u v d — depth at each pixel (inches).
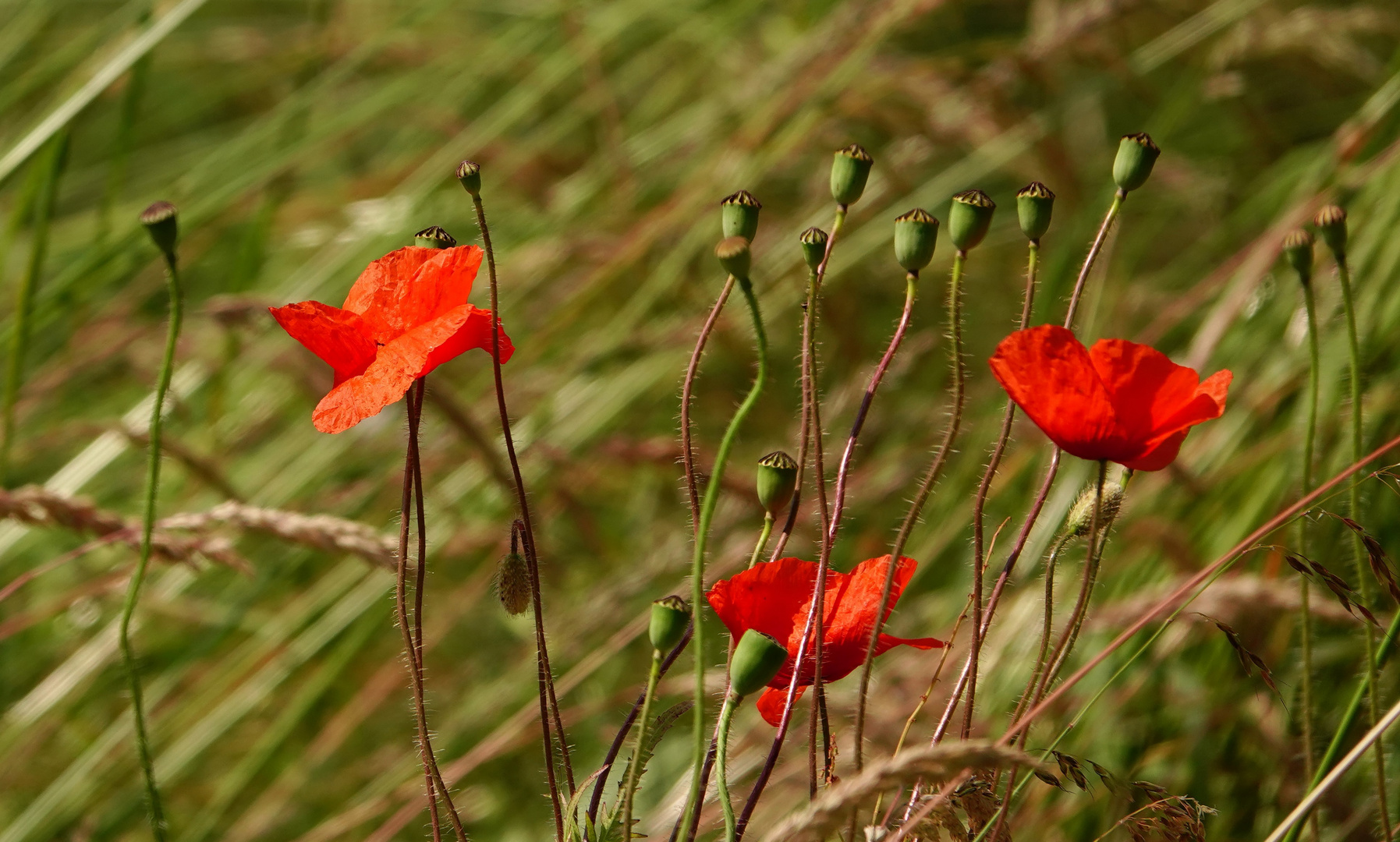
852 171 56.4
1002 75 114.2
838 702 72.1
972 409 101.3
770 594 57.2
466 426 81.7
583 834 57.2
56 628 100.9
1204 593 68.9
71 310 102.4
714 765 57.7
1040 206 56.7
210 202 106.7
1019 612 76.7
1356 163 94.8
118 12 113.8
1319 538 71.4
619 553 104.4
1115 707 70.4
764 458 57.2
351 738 98.6
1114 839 67.9
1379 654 60.4
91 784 86.0
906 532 56.4
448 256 56.2
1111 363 56.1
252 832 84.8
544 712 57.6
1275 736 68.4
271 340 100.6
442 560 101.5
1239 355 88.7
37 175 83.0
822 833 54.7
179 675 89.4
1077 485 81.5
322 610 93.5
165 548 67.1
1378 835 65.2
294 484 100.8
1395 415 75.4
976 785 57.0
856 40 114.0
